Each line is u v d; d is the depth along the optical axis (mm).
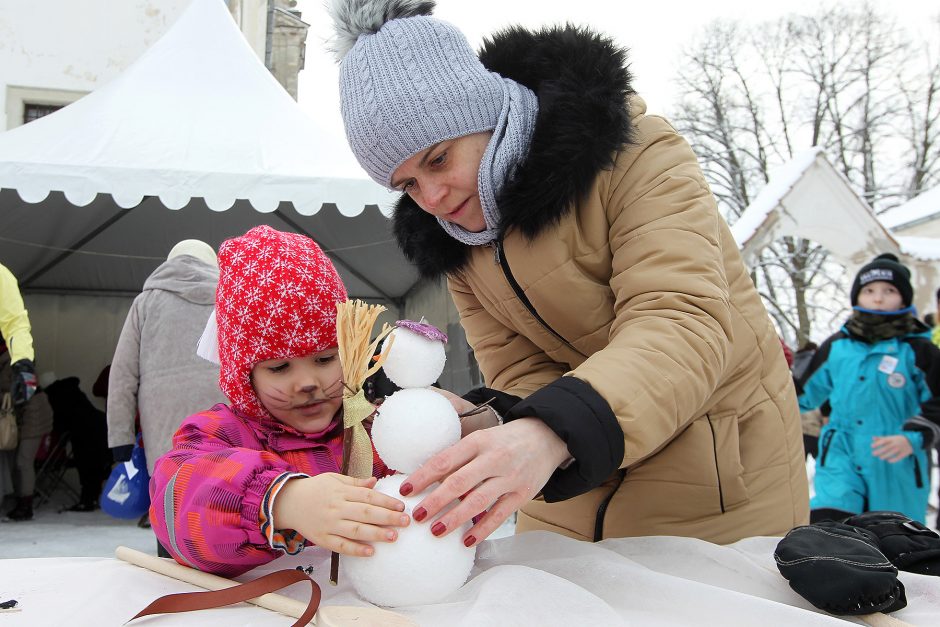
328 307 1125
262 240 1146
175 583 927
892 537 1082
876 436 3068
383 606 838
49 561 1039
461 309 1546
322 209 6148
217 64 5395
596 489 1371
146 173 4387
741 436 1335
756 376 1327
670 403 926
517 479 834
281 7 12070
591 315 1261
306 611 756
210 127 4852
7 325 4055
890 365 3141
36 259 6852
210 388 2816
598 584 892
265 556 919
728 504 1297
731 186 15312
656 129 1208
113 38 8086
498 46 1274
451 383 6223
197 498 913
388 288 7648
